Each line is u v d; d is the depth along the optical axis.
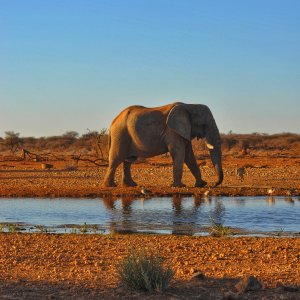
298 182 35.28
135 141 33.12
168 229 20.08
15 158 69.75
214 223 21.12
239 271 12.41
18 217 23.09
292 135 126.69
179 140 32.44
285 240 17.11
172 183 33.28
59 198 29.19
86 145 103.56
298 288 10.48
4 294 10.42
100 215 23.31
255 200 27.55
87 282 11.34
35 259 14.19
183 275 11.94
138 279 10.63
